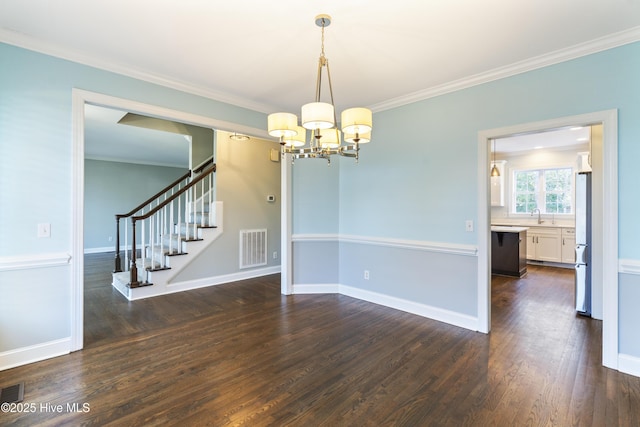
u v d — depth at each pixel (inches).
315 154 96.4
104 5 79.9
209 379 89.4
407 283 146.5
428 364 98.1
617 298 94.0
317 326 129.3
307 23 87.1
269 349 108.3
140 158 331.9
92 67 108.2
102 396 81.0
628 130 92.2
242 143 210.1
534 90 109.0
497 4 78.4
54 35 94.1
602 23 86.5
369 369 95.2
